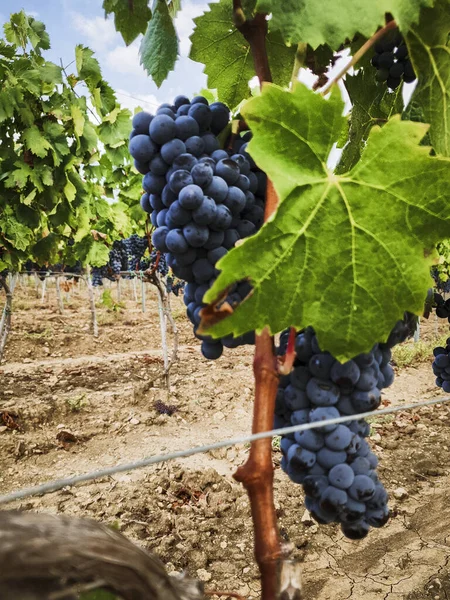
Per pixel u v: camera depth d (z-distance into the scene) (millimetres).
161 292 7574
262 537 679
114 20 1299
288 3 807
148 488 4676
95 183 7836
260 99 734
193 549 3895
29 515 431
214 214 988
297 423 950
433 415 6773
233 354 10102
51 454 5531
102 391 7691
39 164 5543
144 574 457
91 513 4293
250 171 1079
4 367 9148
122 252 11367
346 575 3639
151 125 1024
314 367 928
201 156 1043
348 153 1281
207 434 6164
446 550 3857
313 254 743
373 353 951
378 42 1143
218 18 1275
